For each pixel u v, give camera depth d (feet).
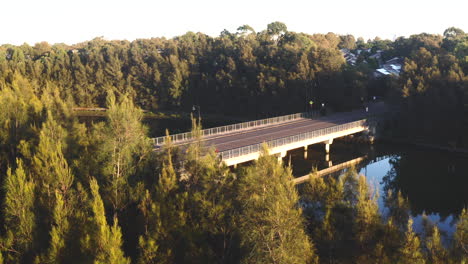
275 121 229.66
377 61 430.20
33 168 72.74
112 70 381.81
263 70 316.81
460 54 299.79
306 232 65.92
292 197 62.39
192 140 95.20
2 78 291.38
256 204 54.90
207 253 65.92
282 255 48.32
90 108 380.58
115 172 78.74
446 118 212.02
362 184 71.51
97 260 50.39
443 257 58.75
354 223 66.74
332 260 65.31
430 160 199.00
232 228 67.82
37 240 59.72
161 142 158.40
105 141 79.56
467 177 170.19
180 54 396.16
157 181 80.84
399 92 233.76
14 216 60.90
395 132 235.81
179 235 66.49
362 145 228.22
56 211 58.03
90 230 57.11
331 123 226.58
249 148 150.71
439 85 218.79
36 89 350.64
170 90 362.74
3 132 102.83
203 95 358.02
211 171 75.41
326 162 190.49
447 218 123.44
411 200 142.41
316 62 289.74
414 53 289.12
